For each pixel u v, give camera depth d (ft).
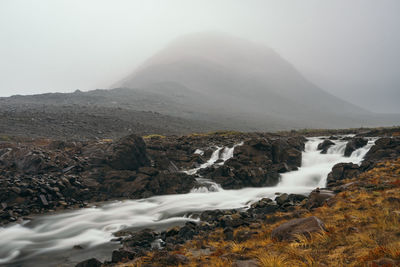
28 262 45.14
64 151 123.75
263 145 123.24
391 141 103.45
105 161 112.06
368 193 48.91
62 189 89.30
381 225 31.22
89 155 118.93
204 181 102.42
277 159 119.55
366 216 36.14
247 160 116.88
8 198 78.69
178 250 39.63
